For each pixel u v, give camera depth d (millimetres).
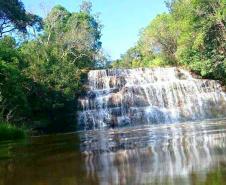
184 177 3918
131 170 4727
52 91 37406
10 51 35531
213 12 47125
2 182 4426
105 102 40125
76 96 40438
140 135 14453
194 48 47062
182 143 8383
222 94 43406
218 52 46875
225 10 44781
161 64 63969
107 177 4293
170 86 42469
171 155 6082
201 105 41938
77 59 55906
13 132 18344
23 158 7316
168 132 14734
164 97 41969
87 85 42688
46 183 4125
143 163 5344
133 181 3914
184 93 42500
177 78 46375
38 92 36844
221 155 5453
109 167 5176
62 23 71000
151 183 3730
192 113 41188
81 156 7074
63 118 37938
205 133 11562
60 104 36719
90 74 43938
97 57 64688
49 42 52688
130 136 14477
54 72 38375
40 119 36031
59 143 12500
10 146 11844
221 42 47156
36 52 40656
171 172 4312
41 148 10000
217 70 45844
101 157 6668
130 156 6480
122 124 39062
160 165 4977
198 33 47312
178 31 59281
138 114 39500
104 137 15859
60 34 55219
